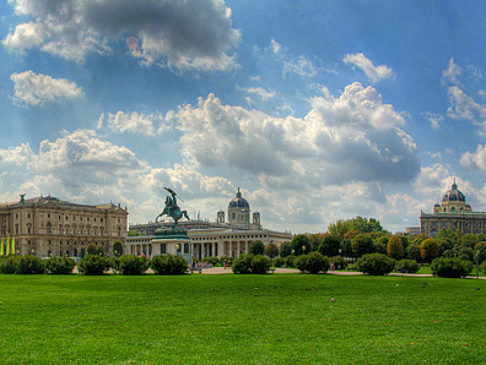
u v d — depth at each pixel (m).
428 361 26.41
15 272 90.31
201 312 41.91
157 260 82.88
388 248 195.38
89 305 45.09
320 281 65.88
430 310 44.00
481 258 172.25
